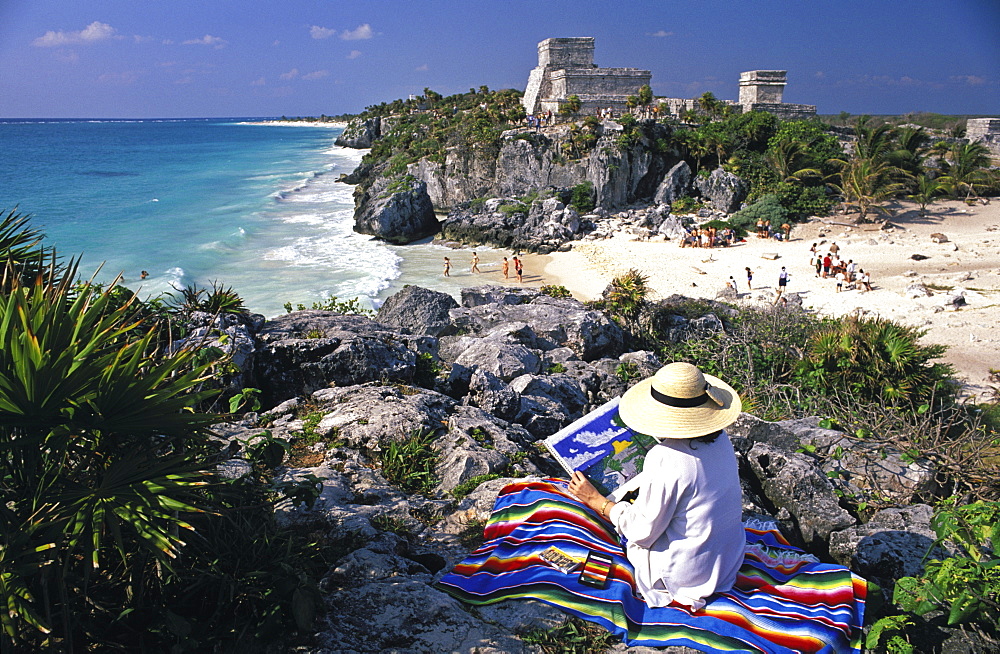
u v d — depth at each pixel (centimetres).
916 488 556
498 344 1053
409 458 565
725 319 1608
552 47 6662
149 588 325
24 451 287
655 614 314
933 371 1277
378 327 1059
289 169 8944
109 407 275
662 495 294
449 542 438
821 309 2627
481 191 5553
